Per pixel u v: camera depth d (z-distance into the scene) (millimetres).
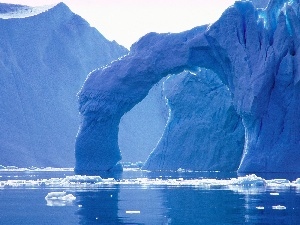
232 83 108188
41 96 191875
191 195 50688
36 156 177375
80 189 59219
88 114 118000
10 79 187750
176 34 115062
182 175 95750
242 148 120875
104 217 35375
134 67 115375
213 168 121812
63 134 189000
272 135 98812
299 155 96688
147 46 116562
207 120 126125
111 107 116562
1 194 52906
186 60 113375
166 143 131125
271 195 49812
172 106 133250
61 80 199750
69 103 197875
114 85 116562
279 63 100688
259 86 98875
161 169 129125
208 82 129250
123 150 195125
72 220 34062
